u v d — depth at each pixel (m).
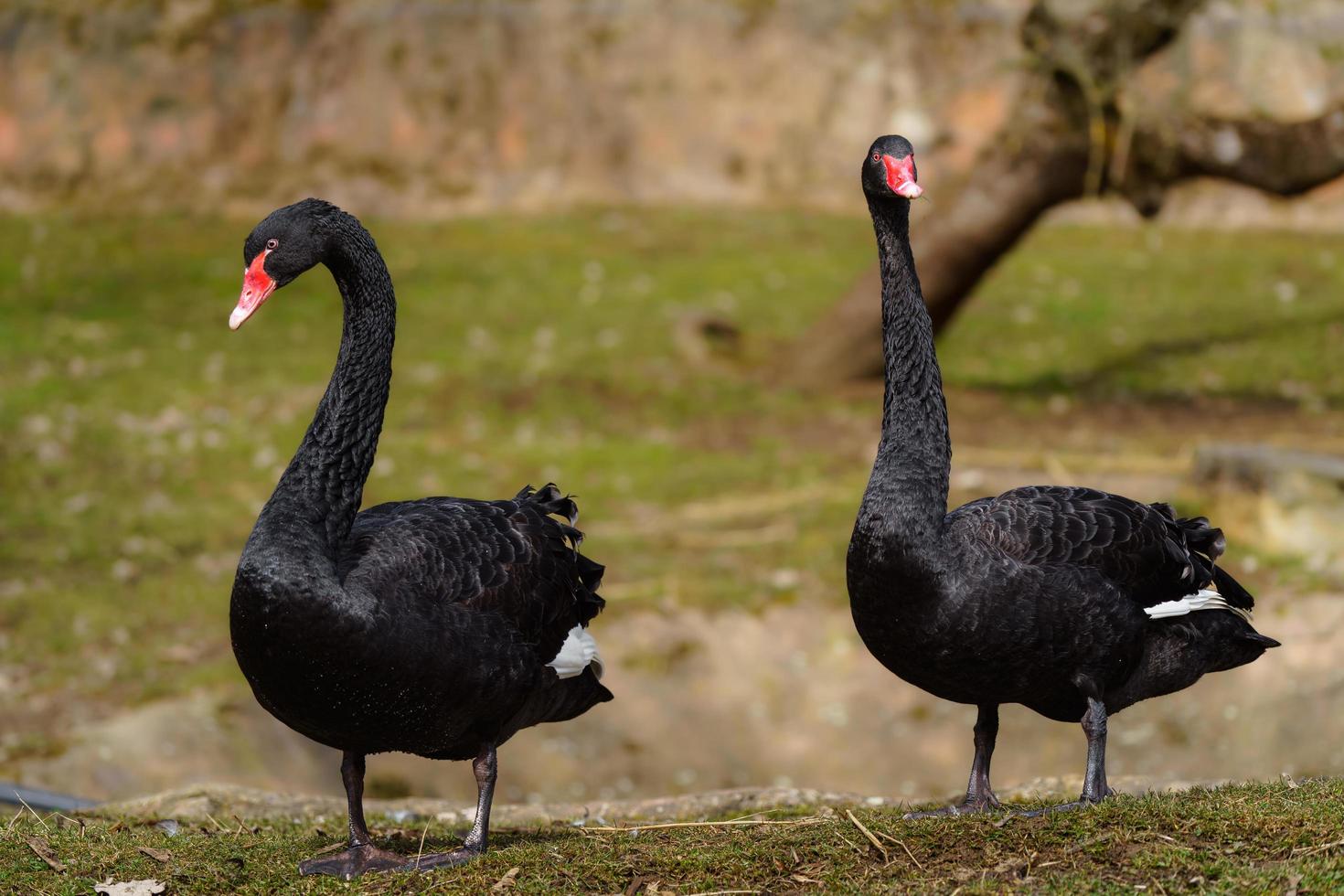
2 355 18.89
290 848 6.34
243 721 11.11
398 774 11.01
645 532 14.69
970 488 15.38
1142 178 17.19
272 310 21.56
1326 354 20.17
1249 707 11.26
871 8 27.50
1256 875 4.92
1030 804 6.73
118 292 21.89
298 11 26.52
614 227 26.12
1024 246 25.69
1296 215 27.03
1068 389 19.16
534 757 11.35
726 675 12.17
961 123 26.45
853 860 5.46
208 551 14.27
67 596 13.20
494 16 27.28
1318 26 16.17
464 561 5.95
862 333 19.28
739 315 22.03
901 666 6.19
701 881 5.39
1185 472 15.64
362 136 26.67
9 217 24.89
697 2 27.75
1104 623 6.04
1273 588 12.36
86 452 16.27
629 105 27.72
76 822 6.99
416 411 18.05
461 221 26.20
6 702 11.38
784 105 27.67
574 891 5.40
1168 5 16.28
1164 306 22.41
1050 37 16.94
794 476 16.23
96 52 25.94
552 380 19.11
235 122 26.19
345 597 5.58
